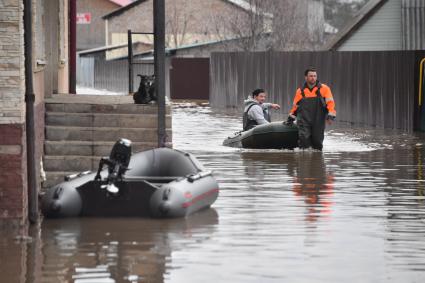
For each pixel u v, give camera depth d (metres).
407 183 31.62
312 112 41.84
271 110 72.19
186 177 25.77
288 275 18.89
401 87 54.38
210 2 130.38
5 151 23.50
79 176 25.88
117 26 151.88
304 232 23.12
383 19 82.81
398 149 43.06
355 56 59.97
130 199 24.98
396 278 18.69
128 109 33.12
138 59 114.00
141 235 22.75
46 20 36.47
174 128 54.31
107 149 31.36
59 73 43.09
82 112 33.03
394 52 55.19
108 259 20.30
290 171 34.75
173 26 130.12
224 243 21.89
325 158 39.12
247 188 30.33
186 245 21.66
